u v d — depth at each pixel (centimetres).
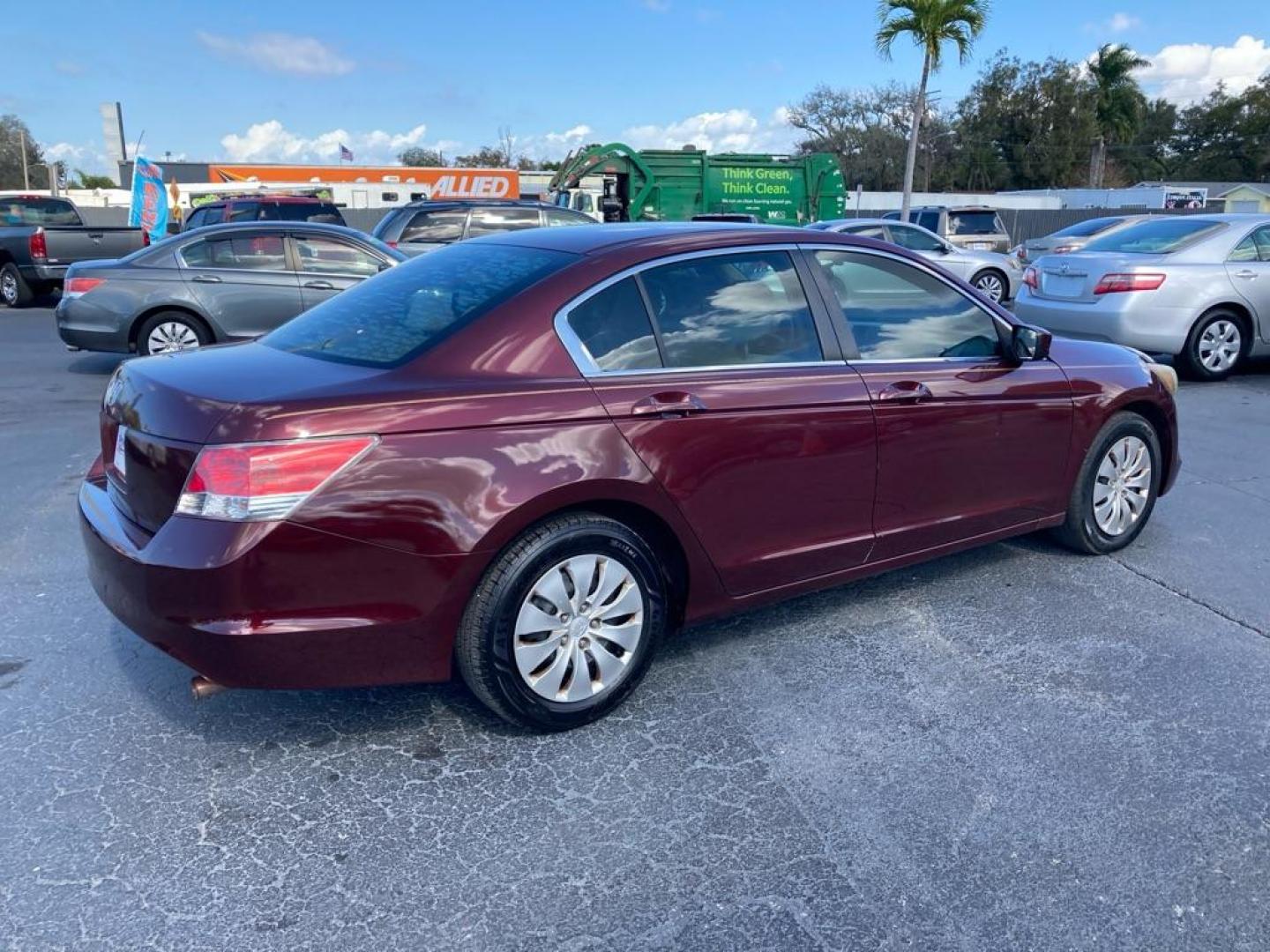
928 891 271
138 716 357
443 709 365
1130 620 442
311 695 374
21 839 288
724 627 434
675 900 267
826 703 370
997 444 445
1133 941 254
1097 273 1005
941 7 2283
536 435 321
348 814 303
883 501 411
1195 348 997
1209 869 280
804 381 383
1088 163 6172
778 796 312
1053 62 6116
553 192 2428
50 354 1184
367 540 297
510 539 319
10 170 7675
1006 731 350
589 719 349
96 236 1678
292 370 327
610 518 345
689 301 369
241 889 269
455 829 296
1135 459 510
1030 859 284
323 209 1745
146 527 312
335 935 253
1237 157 7675
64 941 249
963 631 430
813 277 402
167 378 325
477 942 251
